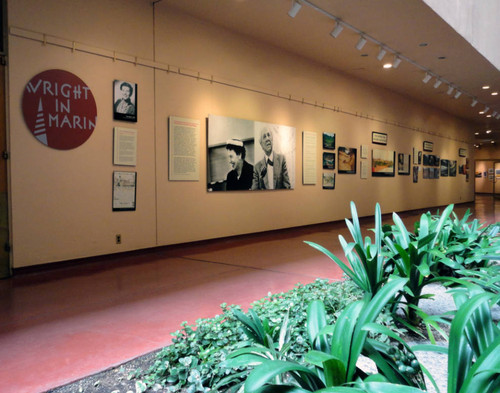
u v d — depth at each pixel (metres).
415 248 2.41
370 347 1.27
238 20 5.99
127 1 5.05
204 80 6.02
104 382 1.88
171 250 5.62
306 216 8.13
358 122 9.55
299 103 7.80
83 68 4.61
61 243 4.45
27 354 2.25
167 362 1.94
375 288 2.36
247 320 1.75
